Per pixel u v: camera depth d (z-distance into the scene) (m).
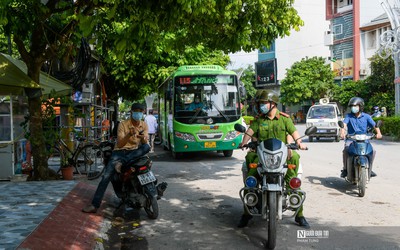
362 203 7.21
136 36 6.53
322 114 22.73
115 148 6.67
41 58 9.57
